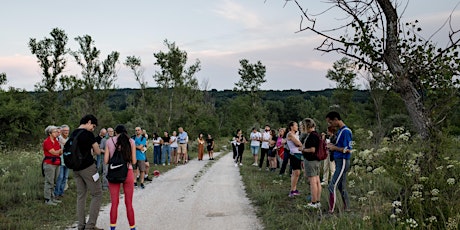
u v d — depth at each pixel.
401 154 5.18
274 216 7.29
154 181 13.59
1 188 9.77
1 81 35.66
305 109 92.44
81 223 6.49
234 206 8.68
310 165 7.64
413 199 4.97
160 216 7.76
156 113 46.53
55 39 31.91
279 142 13.98
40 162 15.43
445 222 4.52
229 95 126.69
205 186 12.08
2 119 30.89
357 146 6.73
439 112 5.59
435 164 5.13
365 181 8.12
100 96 34.28
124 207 8.72
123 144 6.38
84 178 6.38
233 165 20.44
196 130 50.59
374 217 5.53
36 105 33.88
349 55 6.13
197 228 6.75
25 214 7.79
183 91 46.41
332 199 7.04
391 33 5.98
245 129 63.06
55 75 32.31
